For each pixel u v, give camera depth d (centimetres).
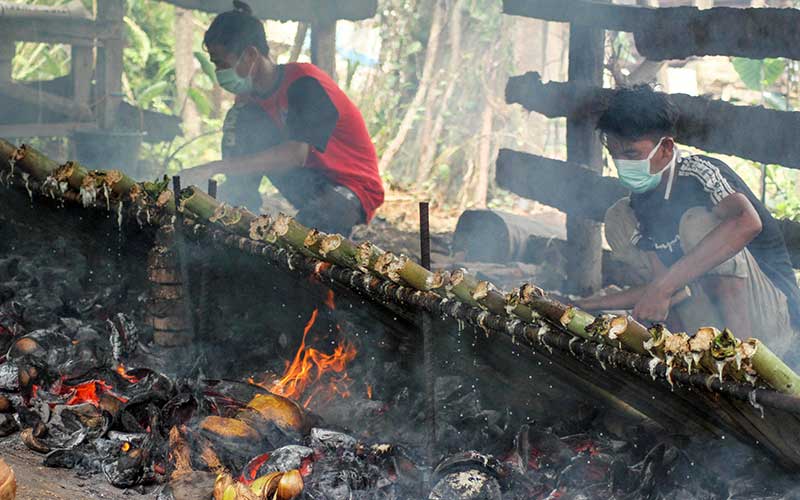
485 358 314
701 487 280
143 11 1222
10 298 432
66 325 409
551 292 600
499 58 1042
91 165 873
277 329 388
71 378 354
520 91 610
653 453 278
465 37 1052
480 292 277
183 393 322
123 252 436
